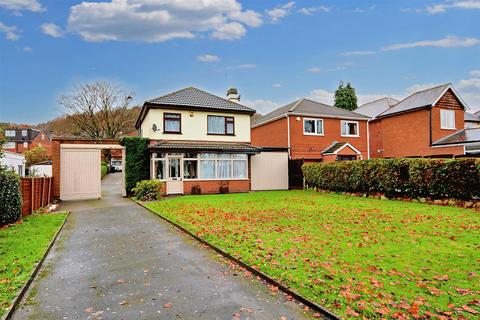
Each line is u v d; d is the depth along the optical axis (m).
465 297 4.31
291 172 24.75
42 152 47.19
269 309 4.29
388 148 29.09
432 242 7.25
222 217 10.91
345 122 27.64
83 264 6.39
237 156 22.05
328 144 26.72
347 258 6.09
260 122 29.73
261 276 5.44
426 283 4.80
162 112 20.70
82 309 4.39
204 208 13.24
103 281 5.44
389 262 5.82
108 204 15.92
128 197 18.98
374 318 3.81
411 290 4.56
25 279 5.30
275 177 24.34
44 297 4.80
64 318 4.14
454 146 23.44
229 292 4.89
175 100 21.48
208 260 6.54
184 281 5.39
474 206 12.27
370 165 17.20
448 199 13.53
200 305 4.45
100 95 43.12
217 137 22.16
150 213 12.71
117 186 28.94
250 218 10.62
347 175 18.91
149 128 20.52
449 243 7.14
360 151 27.97
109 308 4.41
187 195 19.66
